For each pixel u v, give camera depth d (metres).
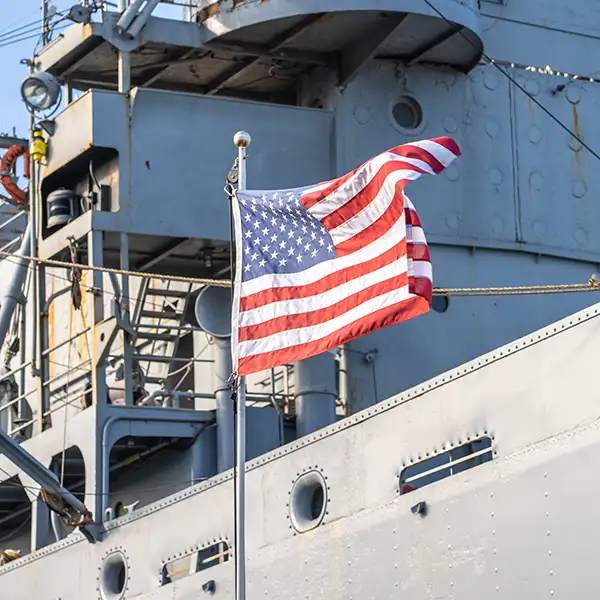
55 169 25.83
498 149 26.95
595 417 15.89
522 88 27.41
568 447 16.09
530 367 16.70
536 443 16.50
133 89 24.78
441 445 17.75
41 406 26.20
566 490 16.05
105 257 26.55
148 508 22.38
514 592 16.47
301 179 25.47
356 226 17.58
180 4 25.86
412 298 16.92
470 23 25.33
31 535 28.33
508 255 26.73
